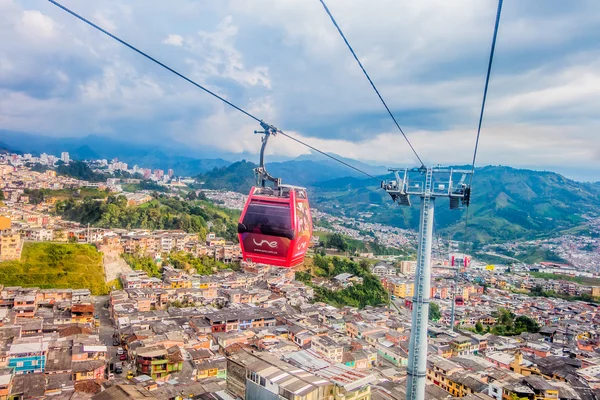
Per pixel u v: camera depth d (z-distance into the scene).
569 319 129.12
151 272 135.88
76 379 68.25
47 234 137.12
